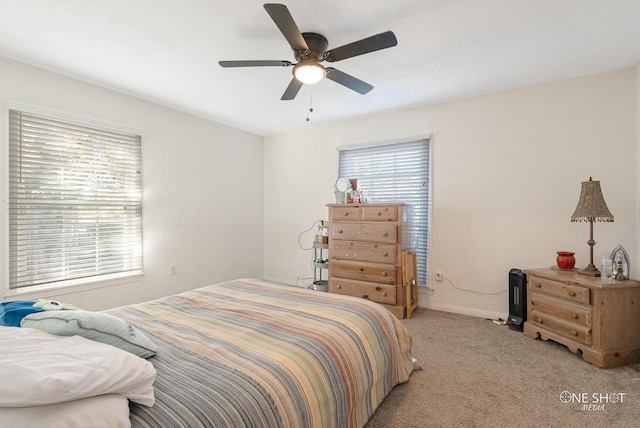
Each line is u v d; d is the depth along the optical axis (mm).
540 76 2766
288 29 1706
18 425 674
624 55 2396
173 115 3584
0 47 2270
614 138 2621
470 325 2941
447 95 3215
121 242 3125
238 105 3496
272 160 4824
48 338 967
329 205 3566
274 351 1257
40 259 2584
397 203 3152
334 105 3502
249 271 4641
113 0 1771
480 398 1781
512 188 3049
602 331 2135
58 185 2680
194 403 927
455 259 3350
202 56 2414
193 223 3812
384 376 1678
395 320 1981
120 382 850
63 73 2674
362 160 3984
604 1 1784
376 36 1703
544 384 1922
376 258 3242
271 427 954
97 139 2934
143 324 1575
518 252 3023
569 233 2797
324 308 1818
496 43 2236
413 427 1547
